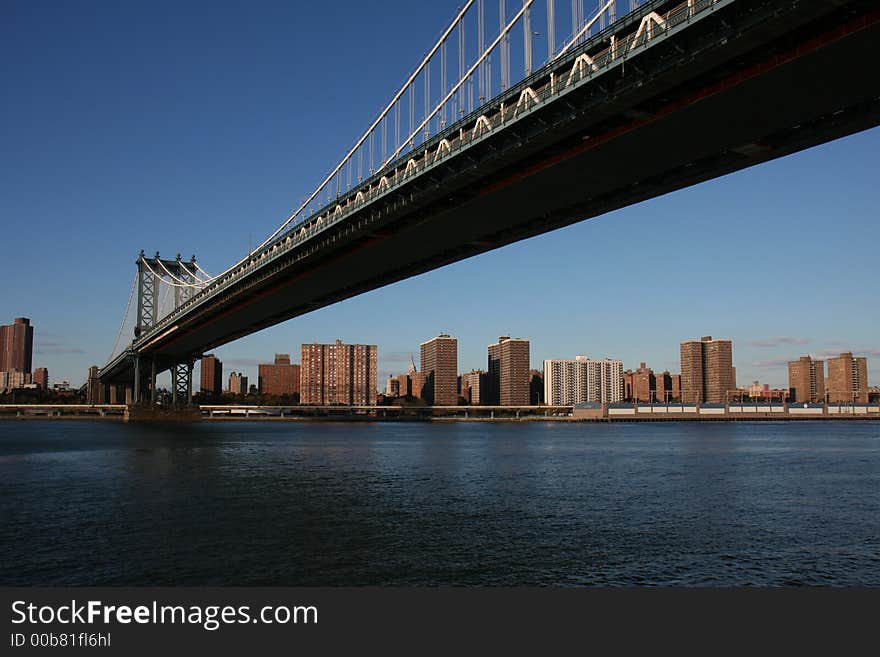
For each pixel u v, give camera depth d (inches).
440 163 2492.6
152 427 6638.8
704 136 2034.9
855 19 1530.5
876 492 1872.5
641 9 1777.8
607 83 1904.5
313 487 1931.6
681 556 1129.4
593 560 1101.7
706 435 5708.7
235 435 5054.1
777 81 1729.8
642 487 1963.6
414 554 1130.7
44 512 1498.5
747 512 1530.5
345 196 3238.2
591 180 2400.3
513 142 2245.3
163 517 1440.7
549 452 3415.4
